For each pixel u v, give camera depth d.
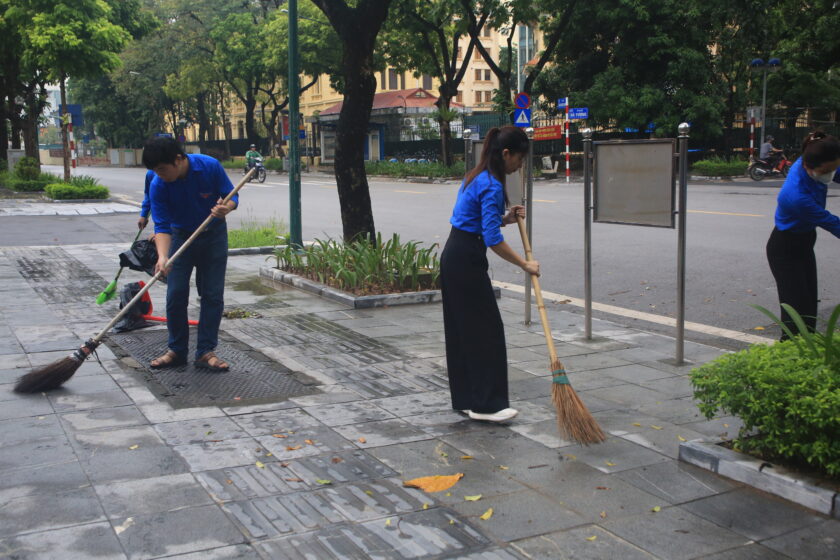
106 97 63.47
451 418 4.54
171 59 48.47
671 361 5.81
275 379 5.29
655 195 5.79
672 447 4.10
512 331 6.86
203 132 55.19
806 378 3.46
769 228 13.45
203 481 3.60
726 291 8.69
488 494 3.51
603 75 29.31
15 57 25.73
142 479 3.62
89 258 11.21
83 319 7.09
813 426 3.38
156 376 5.32
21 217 17.97
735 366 3.75
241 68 46.62
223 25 45.81
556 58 31.75
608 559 2.95
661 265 10.39
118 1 29.05
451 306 4.49
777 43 31.19
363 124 9.05
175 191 5.33
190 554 2.95
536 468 3.81
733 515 3.32
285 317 7.31
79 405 4.68
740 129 32.41
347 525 3.19
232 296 8.41
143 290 5.21
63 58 21.86
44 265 10.48
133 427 4.31
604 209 6.20
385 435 4.25
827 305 7.75
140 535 3.08
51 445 4.02
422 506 3.38
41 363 5.59
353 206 9.26
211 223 5.46
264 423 4.41
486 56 29.08
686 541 3.10
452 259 4.45
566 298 8.51
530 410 4.70
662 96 28.50
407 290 8.17
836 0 28.38
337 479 3.65
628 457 3.96
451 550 3.00
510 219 4.59
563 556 2.98
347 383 5.23
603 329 6.93
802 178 5.11
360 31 8.70
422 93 45.91
